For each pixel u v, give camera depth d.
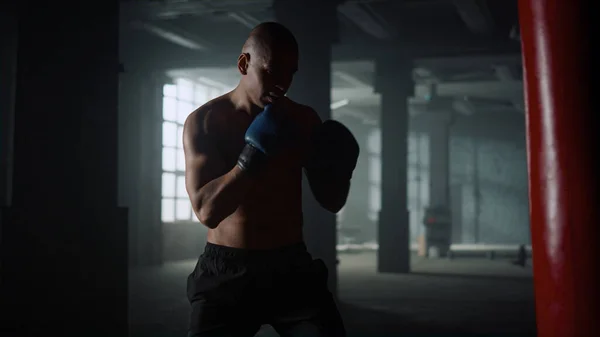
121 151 12.15
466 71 12.87
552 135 1.69
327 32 7.13
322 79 7.04
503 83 13.80
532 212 1.78
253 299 1.88
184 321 5.93
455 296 7.83
